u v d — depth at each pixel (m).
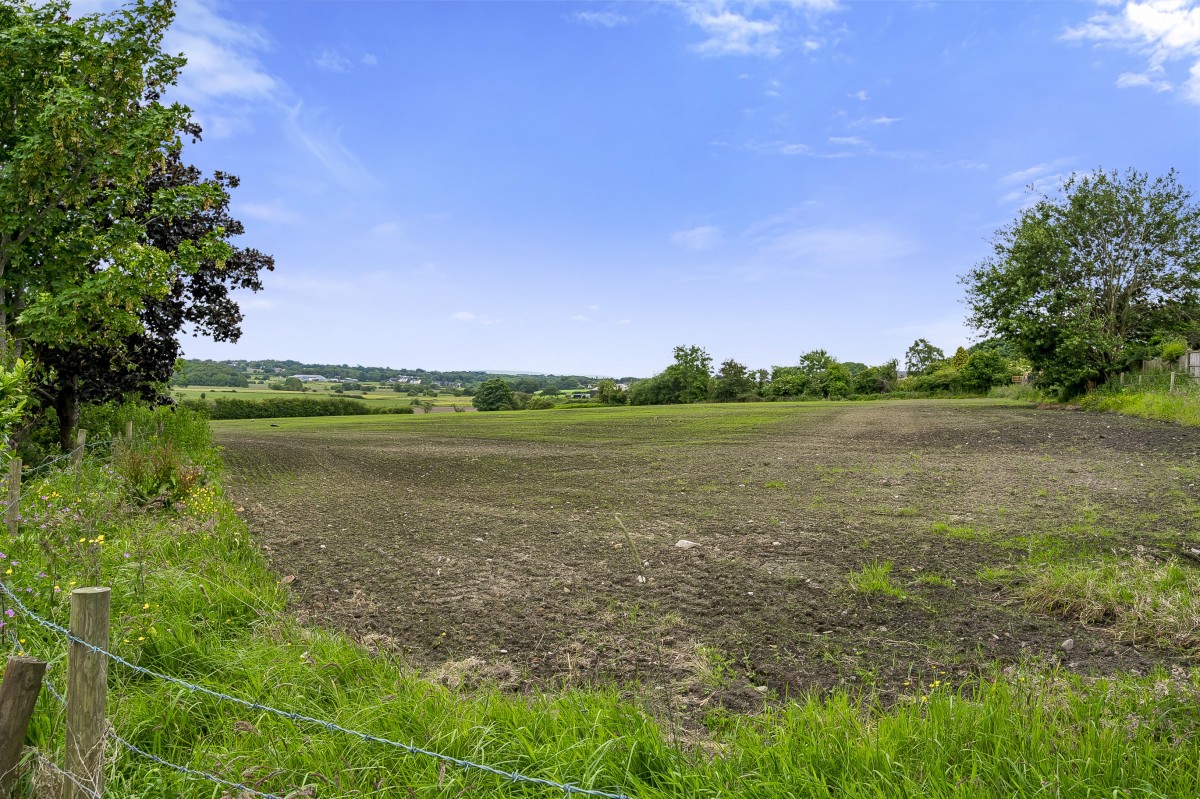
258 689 3.78
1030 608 5.68
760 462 16.25
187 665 4.16
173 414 19.81
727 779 2.87
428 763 3.04
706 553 7.71
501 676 4.54
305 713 3.58
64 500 7.92
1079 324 30.81
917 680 4.40
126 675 3.95
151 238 15.52
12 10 10.91
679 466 15.99
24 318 10.55
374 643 4.98
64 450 14.17
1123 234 30.86
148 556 6.11
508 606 5.99
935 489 11.61
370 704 3.63
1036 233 30.84
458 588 6.53
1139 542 7.48
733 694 4.24
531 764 3.00
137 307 11.81
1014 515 9.20
